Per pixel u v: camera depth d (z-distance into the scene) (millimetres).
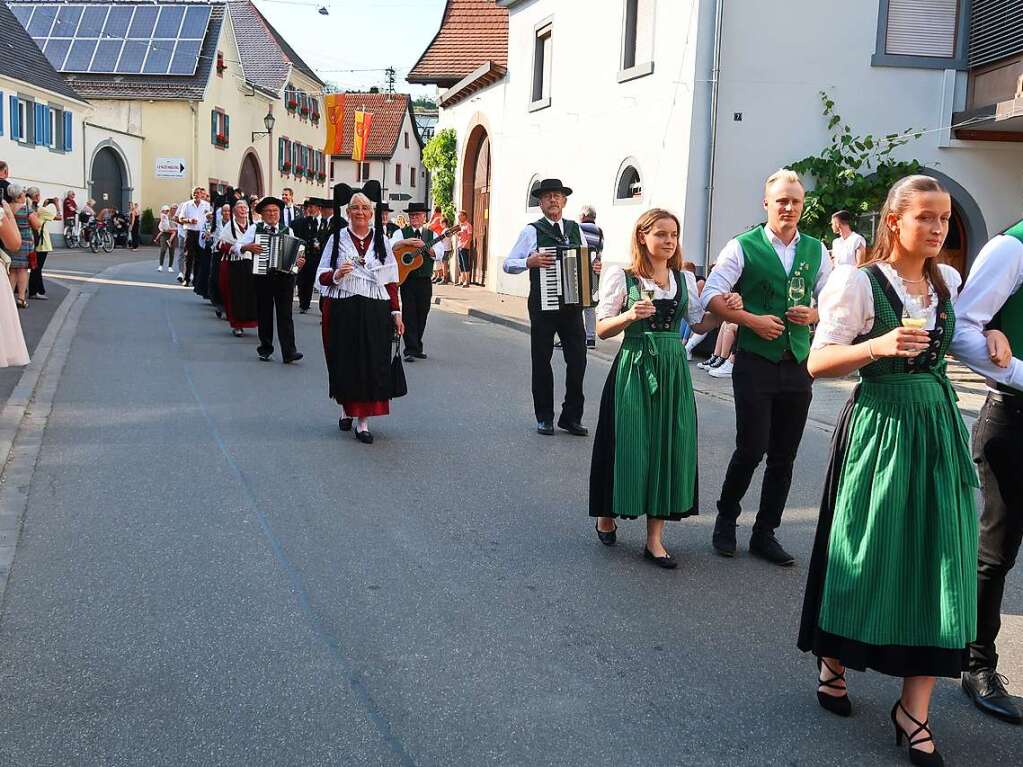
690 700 3906
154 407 9023
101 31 45938
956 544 3387
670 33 15688
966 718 3855
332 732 3570
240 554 5359
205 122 45281
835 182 14703
